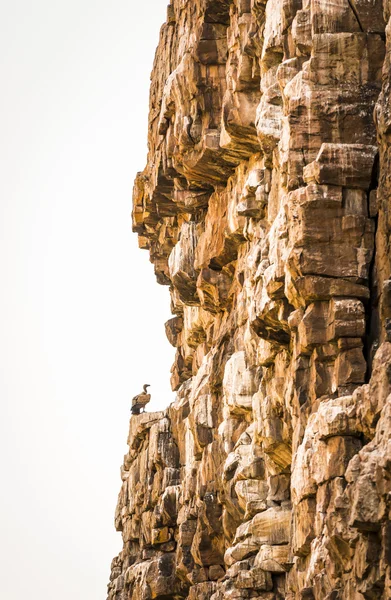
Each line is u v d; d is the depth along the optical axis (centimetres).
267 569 16312
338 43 14262
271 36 15700
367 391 12100
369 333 13650
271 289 14662
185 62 19238
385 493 10944
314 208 13825
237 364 18138
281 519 16588
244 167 18688
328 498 13038
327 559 12750
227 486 17625
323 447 13112
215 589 19538
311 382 13888
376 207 13812
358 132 14150
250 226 17862
